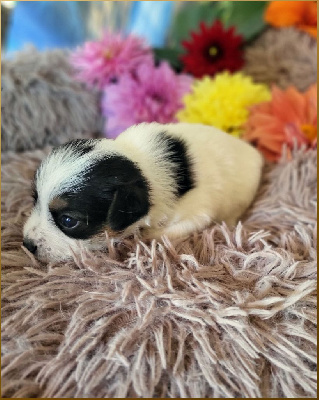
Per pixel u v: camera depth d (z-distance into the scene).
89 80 0.32
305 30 0.38
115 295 0.16
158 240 0.20
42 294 0.17
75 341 0.15
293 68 0.36
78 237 0.19
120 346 0.14
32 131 0.30
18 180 0.25
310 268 0.18
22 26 0.44
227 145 0.24
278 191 0.25
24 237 0.19
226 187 0.23
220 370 0.14
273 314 0.16
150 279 0.17
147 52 0.34
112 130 0.31
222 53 0.35
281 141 0.29
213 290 0.16
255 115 0.29
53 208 0.19
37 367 0.14
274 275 0.17
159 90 0.32
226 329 0.15
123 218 0.18
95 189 0.18
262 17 0.40
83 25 0.45
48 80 0.30
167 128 0.23
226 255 0.19
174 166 0.21
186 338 0.15
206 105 0.30
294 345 0.15
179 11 0.43
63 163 0.19
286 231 0.21
